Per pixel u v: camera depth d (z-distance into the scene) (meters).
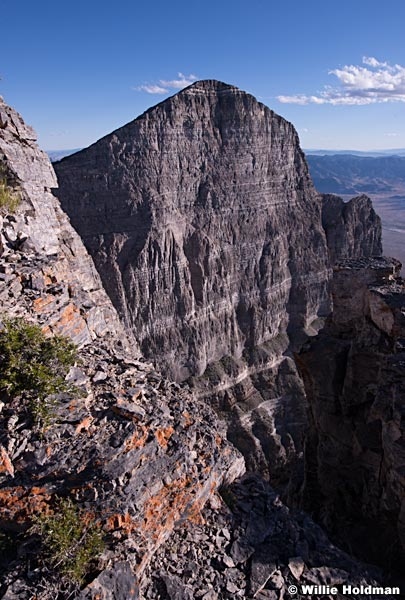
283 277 123.62
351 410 28.83
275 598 12.73
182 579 12.27
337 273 30.98
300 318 128.38
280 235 123.06
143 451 12.79
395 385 21.42
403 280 30.19
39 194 23.80
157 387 15.95
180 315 101.88
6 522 11.31
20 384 12.78
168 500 12.89
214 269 107.38
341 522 26.67
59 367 13.77
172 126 101.31
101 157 94.06
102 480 11.83
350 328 31.02
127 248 94.88
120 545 11.43
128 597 10.92
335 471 29.52
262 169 119.31
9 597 10.11
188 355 103.50
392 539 22.11
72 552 10.74
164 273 98.19
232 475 15.65
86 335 17.48
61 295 17.19
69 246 25.23
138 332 96.94
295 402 114.25
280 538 14.41
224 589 12.47
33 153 24.59
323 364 30.08
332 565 14.32
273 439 102.38
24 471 11.76
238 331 115.69
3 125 22.83
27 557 10.77
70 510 11.22
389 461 21.50
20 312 15.34
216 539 13.52
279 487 40.03
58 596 10.37
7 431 12.17
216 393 106.12
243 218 115.31
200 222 108.25
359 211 136.75
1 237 18.66
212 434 15.15
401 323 25.17
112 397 14.13
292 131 126.81
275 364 119.12
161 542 12.69
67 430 12.57
